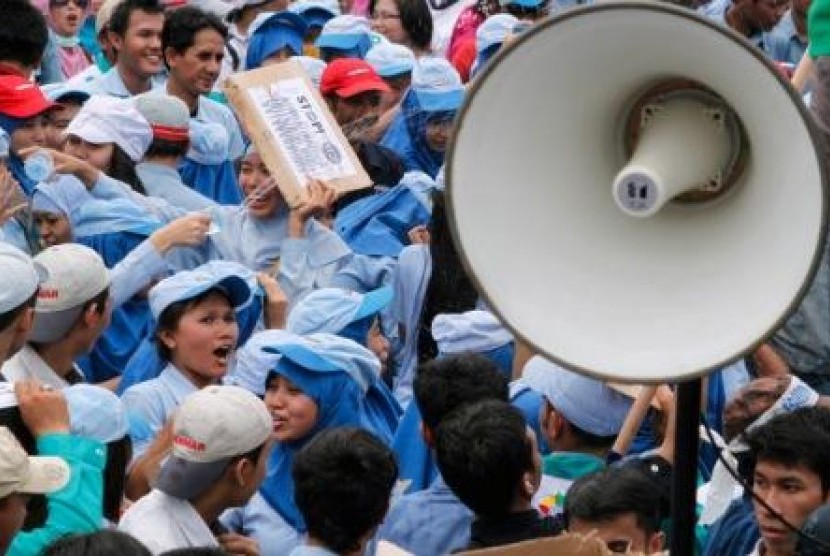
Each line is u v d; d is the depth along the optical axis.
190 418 10.18
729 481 10.38
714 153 6.40
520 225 6.42
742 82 6.20
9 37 16.58
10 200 14.04
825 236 6.07
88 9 22.58
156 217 15.15
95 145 15.54
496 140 6.43
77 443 10.22
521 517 9.86
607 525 9.61
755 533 10.41
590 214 6.51
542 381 11.73
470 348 13.42
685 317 6.32
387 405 12.69
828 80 8.88
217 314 12.59
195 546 9.23
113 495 10.75
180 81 18.38
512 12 22.45
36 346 11.98
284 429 11.94
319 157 15.44
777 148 6.25
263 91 15.52
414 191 16.59
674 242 6.48
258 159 15.68
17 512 9.25
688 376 6.16
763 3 18.38
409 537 10.45
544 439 12.09
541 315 6.32
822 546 7.56
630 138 6.57
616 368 6.23
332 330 13.60
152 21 18.78
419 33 22.48
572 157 6.53
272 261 15.52
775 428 9.60
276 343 12.23
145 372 13.10
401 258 14.88
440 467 9.93
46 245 14.81
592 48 6.37
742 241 6.37
